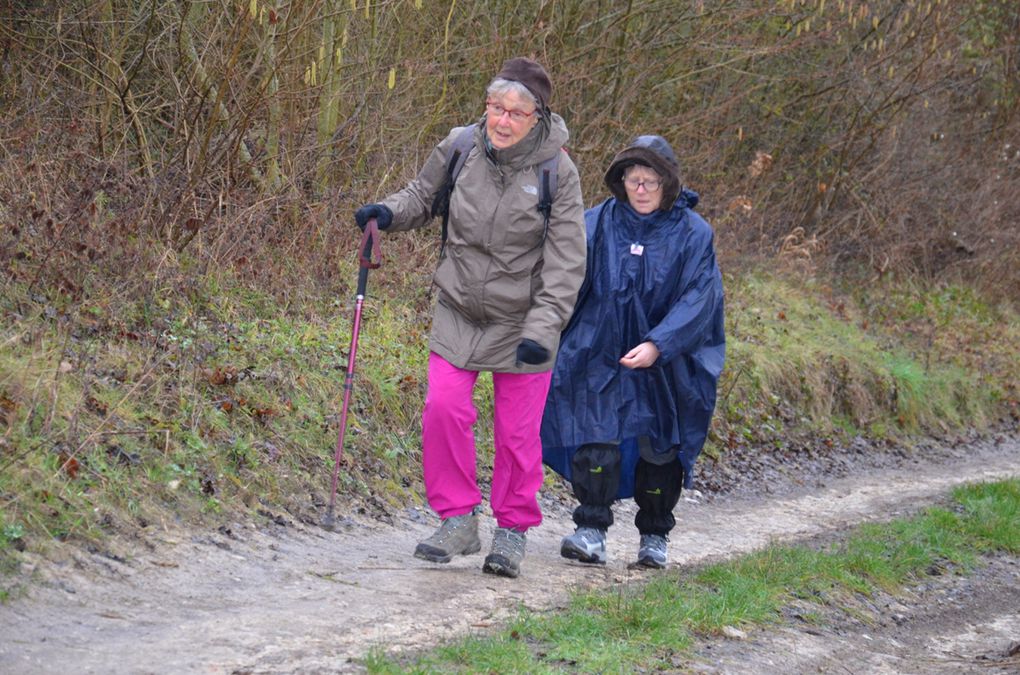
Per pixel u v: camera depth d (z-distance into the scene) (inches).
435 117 522.6
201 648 197.0
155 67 460.4
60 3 444.1
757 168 730.2
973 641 281.7
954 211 969.5
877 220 911.0
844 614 278.1
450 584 256.8
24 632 193.6
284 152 468.1
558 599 254.7
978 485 460.8
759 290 716.0
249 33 453.1
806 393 606.9
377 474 346.0
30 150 390.3
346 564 266.8
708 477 467.5
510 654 202.8
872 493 490.9
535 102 245.6
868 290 861.2
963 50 901.8
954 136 1010.1
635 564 302.7
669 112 717.9
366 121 502.0
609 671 203.2
